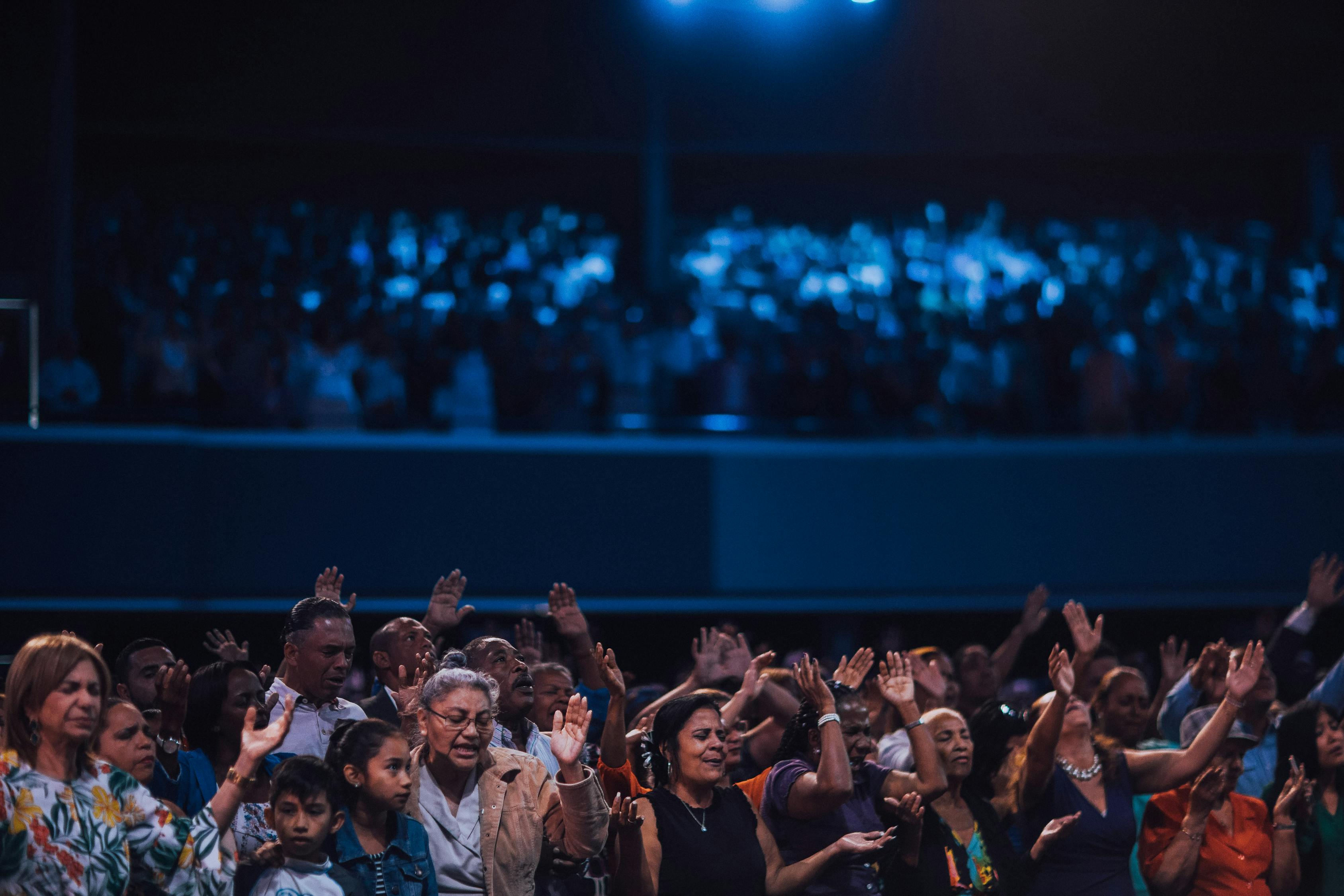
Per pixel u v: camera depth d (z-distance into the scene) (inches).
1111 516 529.0
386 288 630.5
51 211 499.5
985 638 583.2
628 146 729.0
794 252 723.4
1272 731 277.6
